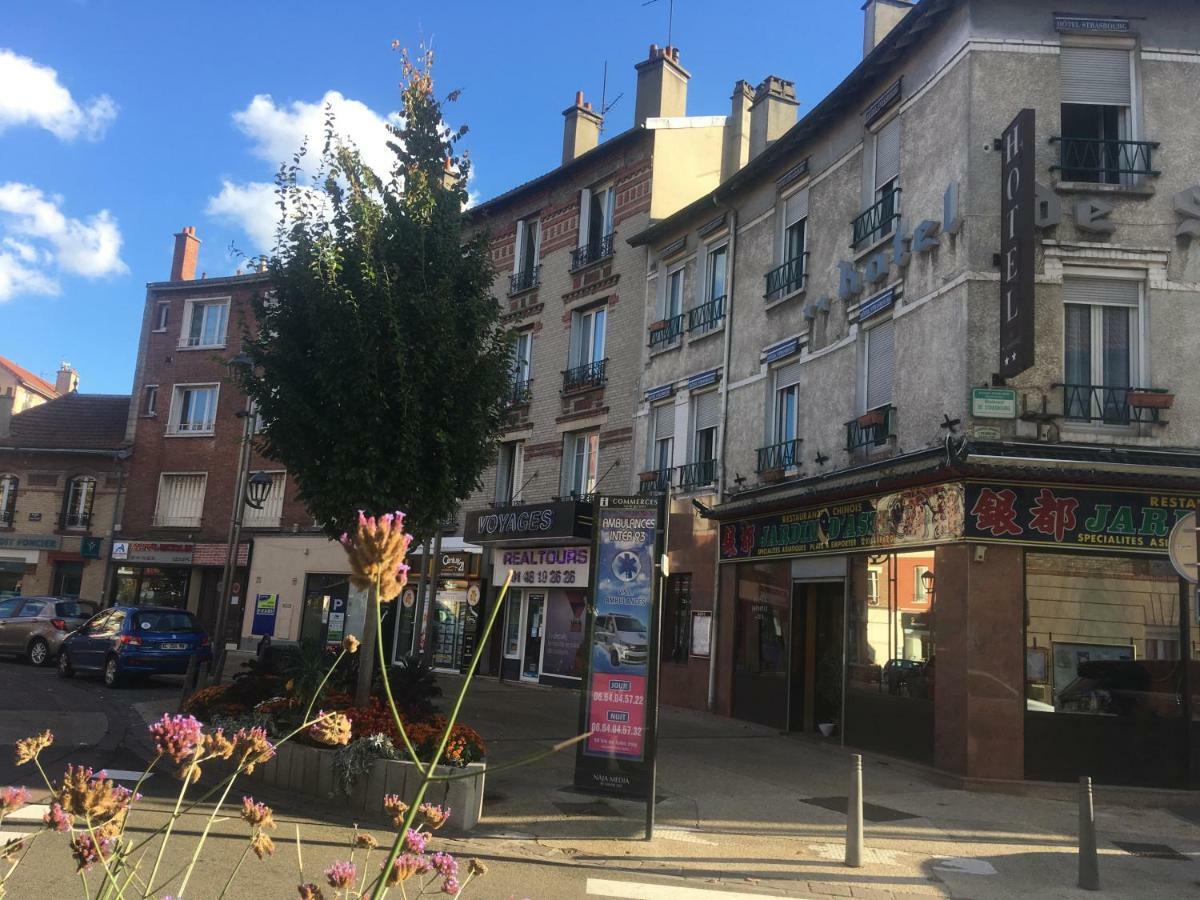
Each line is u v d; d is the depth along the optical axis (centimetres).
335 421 990
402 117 1093
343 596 2753
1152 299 1135
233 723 932
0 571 3206
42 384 4684
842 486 1273
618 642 862
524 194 2462
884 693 1227
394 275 991
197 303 3262
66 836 667
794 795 977
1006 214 1105
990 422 1109
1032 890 686
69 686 1795
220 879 596
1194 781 1038
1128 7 1195
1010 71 1178
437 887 609
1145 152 1161
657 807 890
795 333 1568
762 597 1559
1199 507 817
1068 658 1070
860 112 1454
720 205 1836
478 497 2402
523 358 2406
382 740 834
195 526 3070
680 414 1875
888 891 672
